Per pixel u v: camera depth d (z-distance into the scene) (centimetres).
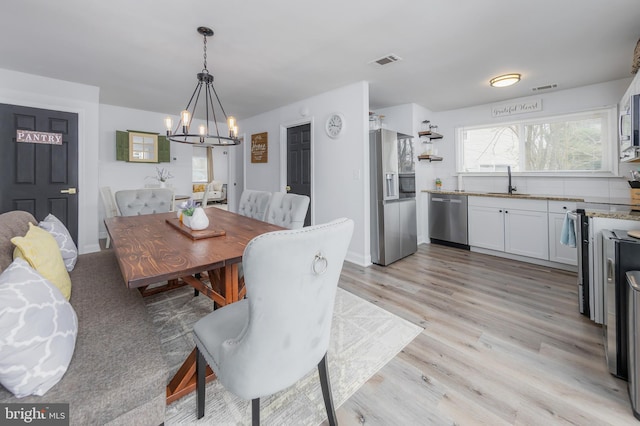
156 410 96
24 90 316
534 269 332
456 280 299
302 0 184
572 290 270
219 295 158
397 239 368
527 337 191
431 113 476
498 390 144
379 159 347
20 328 82
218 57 271
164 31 224
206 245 161
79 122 350
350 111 350
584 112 345
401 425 123
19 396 82
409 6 190
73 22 212
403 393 142
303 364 105
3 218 161
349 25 214
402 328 204
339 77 322
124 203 296
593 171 341
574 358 168
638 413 125
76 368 95
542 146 383
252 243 81
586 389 144
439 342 186
